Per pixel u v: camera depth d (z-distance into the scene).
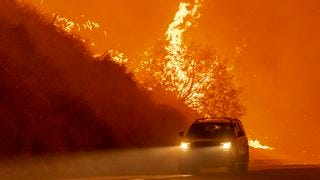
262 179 63.09
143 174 71.12
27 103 69.56
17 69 71.25
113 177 64.19
